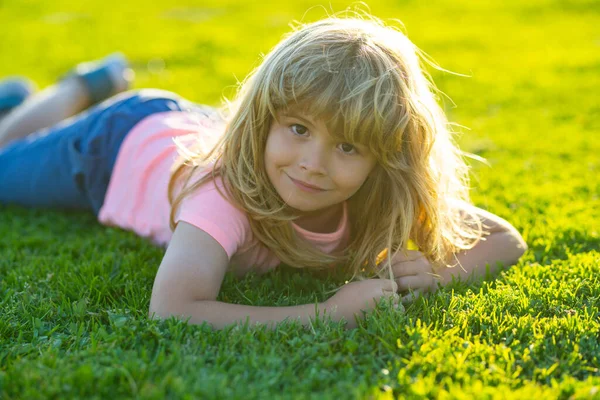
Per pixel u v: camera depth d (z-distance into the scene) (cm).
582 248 294
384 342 198
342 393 173
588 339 205
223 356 193
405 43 233
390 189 242
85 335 215
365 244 253
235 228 237
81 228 346
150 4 1220
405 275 246
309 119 212
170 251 226
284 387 180
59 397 171
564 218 322
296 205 228
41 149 366
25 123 418
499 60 727
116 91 451
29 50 835
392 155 227
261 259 264
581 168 397
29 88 468
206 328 210
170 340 204
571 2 1065
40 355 197
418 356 192
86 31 962
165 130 325
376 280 233
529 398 174
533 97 573
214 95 607
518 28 916
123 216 325
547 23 941
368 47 220
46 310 230
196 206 234
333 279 265
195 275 220
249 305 234
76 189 354
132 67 739
